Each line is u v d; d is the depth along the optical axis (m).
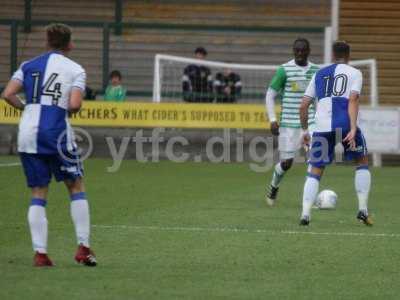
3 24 64.06
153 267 24.25
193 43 70.81
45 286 21.67
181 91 62.62
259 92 62.28
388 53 64.75
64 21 67.12
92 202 38.22
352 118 31.72
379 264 25.06
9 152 61.41
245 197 40.91
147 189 43.50
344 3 64.69
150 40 70.31
